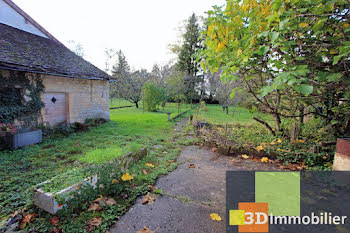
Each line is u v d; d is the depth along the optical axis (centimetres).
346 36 230
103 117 1038
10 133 537
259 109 580
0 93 582
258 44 283
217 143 559
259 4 285
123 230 218
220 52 299
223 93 1545
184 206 266
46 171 378
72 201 243
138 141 627
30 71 613
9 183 321
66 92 809
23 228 214
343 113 438
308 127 604
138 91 2141
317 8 211
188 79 2203
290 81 183
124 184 319
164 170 385
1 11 785
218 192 304
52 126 754
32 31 915
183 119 1234
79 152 514
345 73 215
